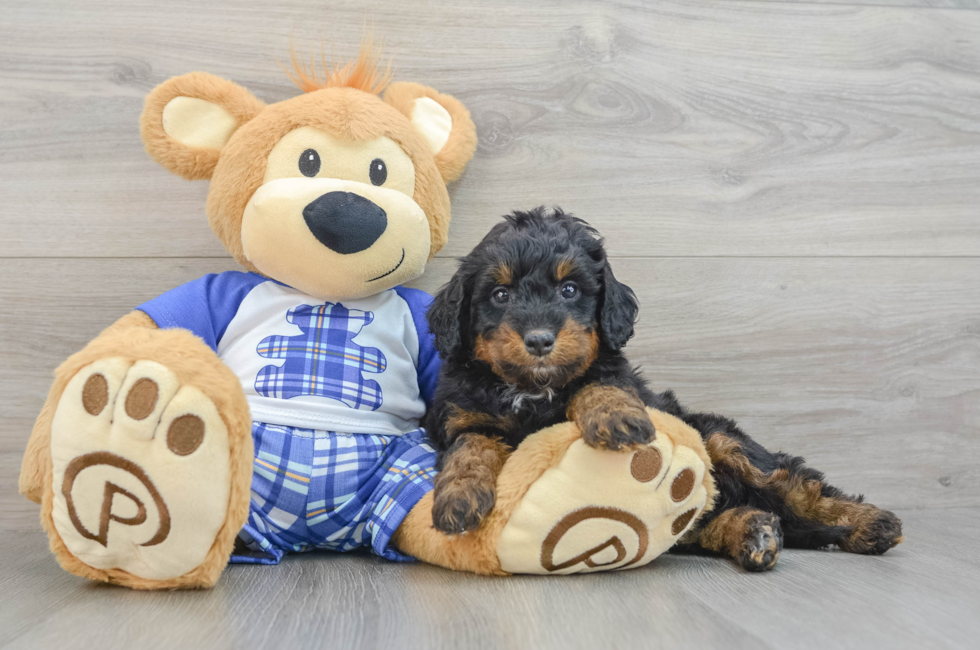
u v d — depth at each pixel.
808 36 2.92
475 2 2.75
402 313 2.40
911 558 2.04
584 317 1.89
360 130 2.16
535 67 2.78
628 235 2.81
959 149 2.98
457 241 2.74
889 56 2.95
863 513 2.11
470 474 1.73
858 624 1.41
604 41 2.81
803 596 1.61
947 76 2.98
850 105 2.93
